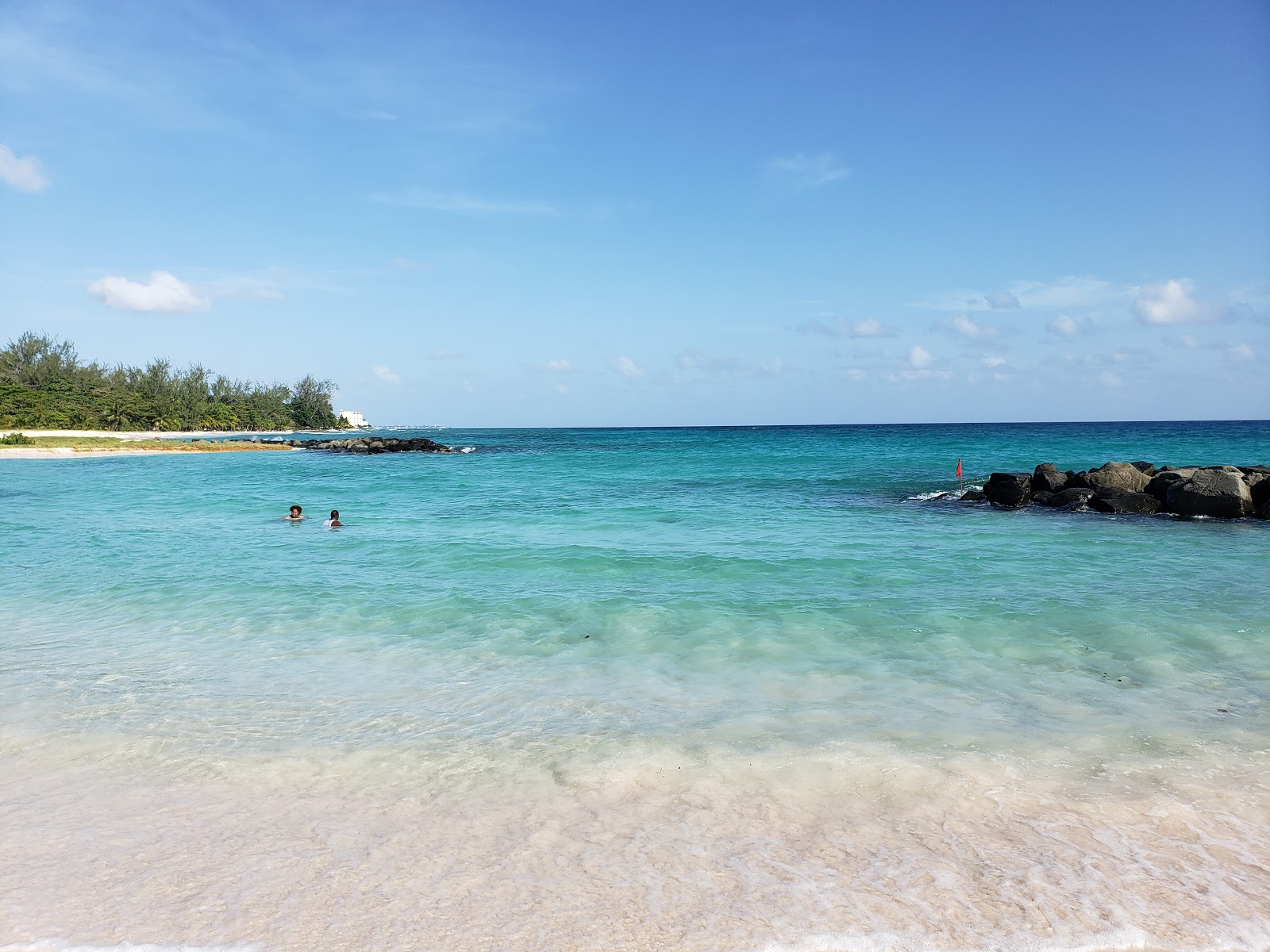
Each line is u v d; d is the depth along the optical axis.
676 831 4.44
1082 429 149.75
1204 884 3.87
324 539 16.88
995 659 7.89
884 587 11.49
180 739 5.88
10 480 39.72
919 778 5.08
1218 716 6.24
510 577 12.48
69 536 17.86
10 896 3.79
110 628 9.40
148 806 4.80
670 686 7.13
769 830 4.44
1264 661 7.77
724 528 18.62
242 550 15.46
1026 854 4.16
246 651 8.41
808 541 16.38
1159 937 3.46
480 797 4.90
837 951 3.36
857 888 3.85
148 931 3.51
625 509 23.25
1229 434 98.19
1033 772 5.18
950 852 4.18
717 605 10.41
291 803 4.84
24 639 8.94
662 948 3.37
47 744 5.80
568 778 5.15
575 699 6.79
